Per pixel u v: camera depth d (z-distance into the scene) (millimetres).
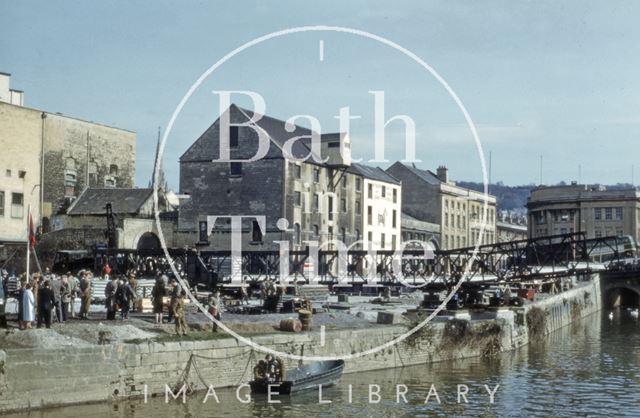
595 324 82500
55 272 63625
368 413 33312
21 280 40250
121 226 72562
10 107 69875
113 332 33562
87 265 63781
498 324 53469
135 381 32125
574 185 161500
